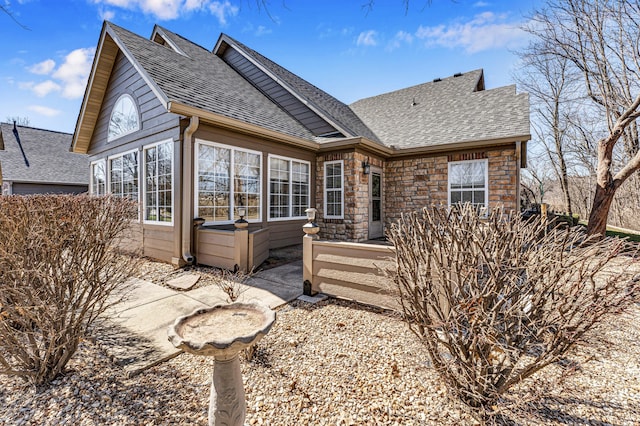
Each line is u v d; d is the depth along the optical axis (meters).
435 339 2.03
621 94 9.40
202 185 6.04
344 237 8.24
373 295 3.61
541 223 2.12
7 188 13.88
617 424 1.82
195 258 5.87
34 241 2.37
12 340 2.31
